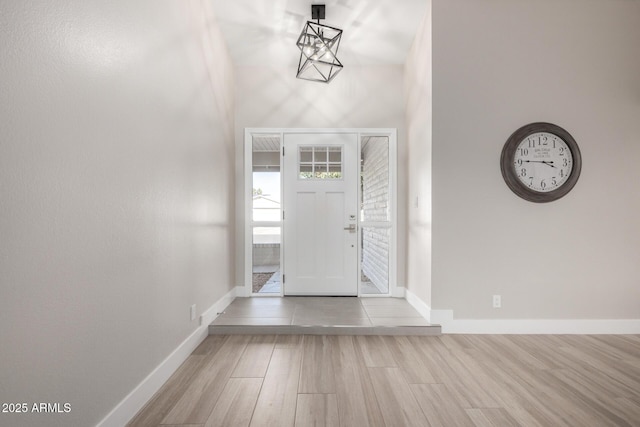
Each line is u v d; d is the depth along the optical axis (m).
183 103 2.58
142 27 1.98
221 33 3.61
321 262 4.33
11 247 1.13
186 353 2.64
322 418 1.86
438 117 3.18
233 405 1.99
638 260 3.18
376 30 3.65
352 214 4.33
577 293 3.18
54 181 1.31
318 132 4.27
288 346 2.91
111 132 1.68
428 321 3.26
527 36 3.19
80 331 1.45
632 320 3.18
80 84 1.45
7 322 1.11
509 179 3.14
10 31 1.12
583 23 3.20
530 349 2.83
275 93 4.27
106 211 1.64
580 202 3.19
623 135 3.20
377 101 4.27
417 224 3.68
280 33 3.69
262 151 4.41
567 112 3.19
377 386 2.22
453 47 3.18
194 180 2.81
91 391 1.52
